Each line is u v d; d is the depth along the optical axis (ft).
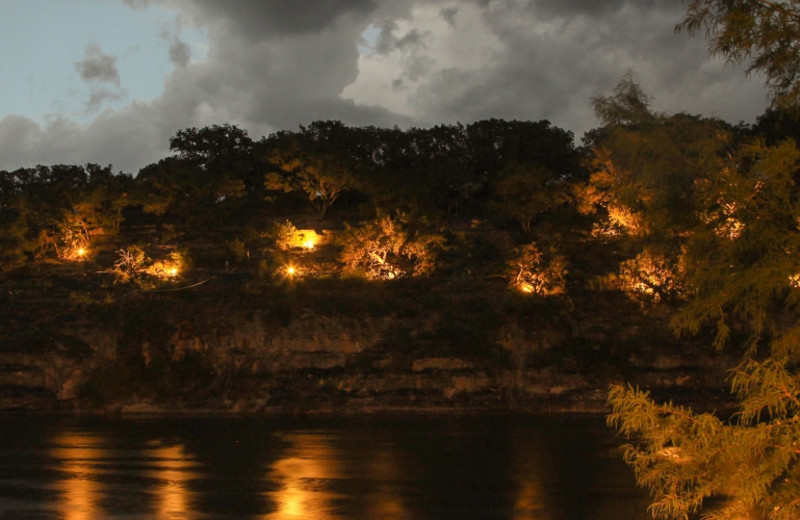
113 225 196.75
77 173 274.57
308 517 51.98
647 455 27.35
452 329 129.59
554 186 185.88
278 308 135.64
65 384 126.72
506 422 104.17
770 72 32.99
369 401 120.26
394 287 148.56
